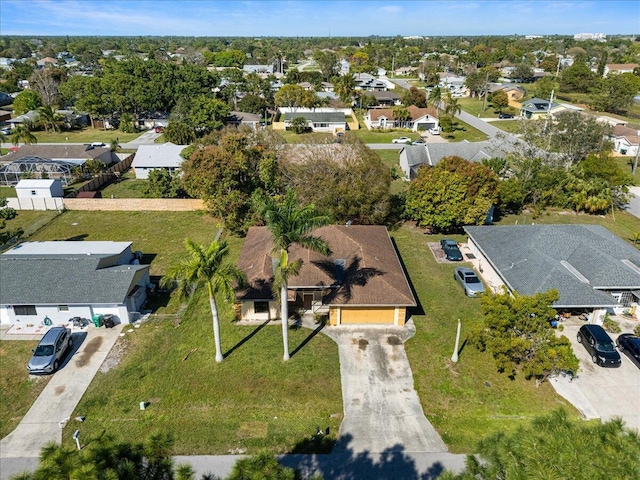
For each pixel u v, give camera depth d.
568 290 28.48
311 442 20.66
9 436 21.08
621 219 47.78
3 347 27.25
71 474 10.03
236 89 116.25
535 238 34.81
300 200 41.88
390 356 26.47
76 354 26.66
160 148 64.69
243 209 43.47
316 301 30.61
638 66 151.50
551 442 10.85
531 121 63.16
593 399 23.20
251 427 21.55
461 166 42.59
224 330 28.92
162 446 11.77
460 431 21.34
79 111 94.69
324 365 25.61
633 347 25.95
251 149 47.66
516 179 49.06
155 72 104.75
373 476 19.02
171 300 32.50
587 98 119.69
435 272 36.41
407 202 43.03
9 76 141.00
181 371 25.22
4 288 29.08
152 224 46.91
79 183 60.84
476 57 183.75
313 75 148.38
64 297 28.67
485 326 24.05
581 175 50.31
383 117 96.38
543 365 22.12
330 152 44.91
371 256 32.25
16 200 50.50
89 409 22.66
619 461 10.16
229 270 23.50
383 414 22.33
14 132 77.81
